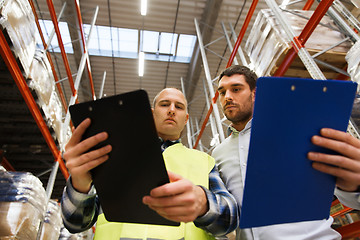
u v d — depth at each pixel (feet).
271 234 5.47
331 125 3.11
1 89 11.50
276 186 3.12
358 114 8.16
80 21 20.83
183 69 37.60
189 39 34.63
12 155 15.76
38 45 32.76
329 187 3.32
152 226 4.42
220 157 7.45
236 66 7.66
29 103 11.71
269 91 2.92
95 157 3.26
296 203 3.26
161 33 34.01
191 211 3.17
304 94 2.98
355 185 3.38
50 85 13.82
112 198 3.61
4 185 10.20
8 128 13.89
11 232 9.11
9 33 9.36
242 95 7.18
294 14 12.71
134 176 3.36
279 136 3.01
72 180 3.79
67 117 17.94
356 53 8.77
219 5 28.45
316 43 11.32
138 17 31.37
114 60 35.91
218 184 5.04
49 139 14.30
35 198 10.88
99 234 4.48
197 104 41.65
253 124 2.96
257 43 14.01
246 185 3.04
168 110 5.80
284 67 11.58
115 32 33.53
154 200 3.13
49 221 13.17
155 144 3.16
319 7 9.84
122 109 3.20
